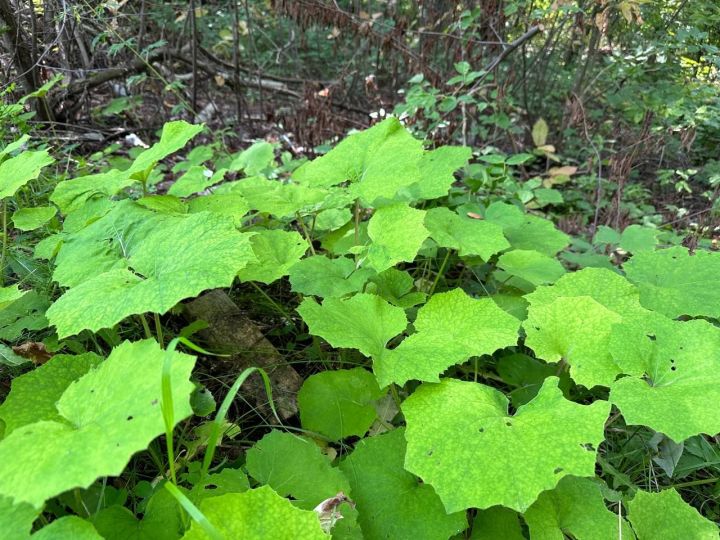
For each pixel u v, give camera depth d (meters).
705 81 1.48
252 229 0.79
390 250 0.58
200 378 0.62
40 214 0.72
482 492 0.39
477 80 1.41
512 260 0.74
